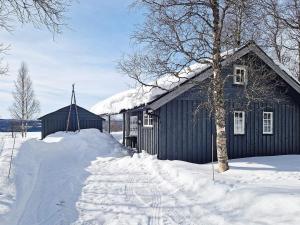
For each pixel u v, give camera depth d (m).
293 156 16.20
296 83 16.44
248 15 11.41
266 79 16.31
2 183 8.24
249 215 6.38
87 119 26.66
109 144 19.84
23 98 33.16
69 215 6.93
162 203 7.88
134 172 12.35
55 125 26.20
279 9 19.89
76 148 18.00
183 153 14.83
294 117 17.42
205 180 9.19
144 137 17.39
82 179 10.91
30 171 10.58
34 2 7.75
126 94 21.91
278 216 5.98
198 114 15.12
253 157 15.95
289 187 7.91
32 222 6.40
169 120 14.70
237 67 15.85
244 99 15.98
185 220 6.59
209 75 14.51
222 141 11.67
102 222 6.54
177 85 14.04
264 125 16.80
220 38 11.70
